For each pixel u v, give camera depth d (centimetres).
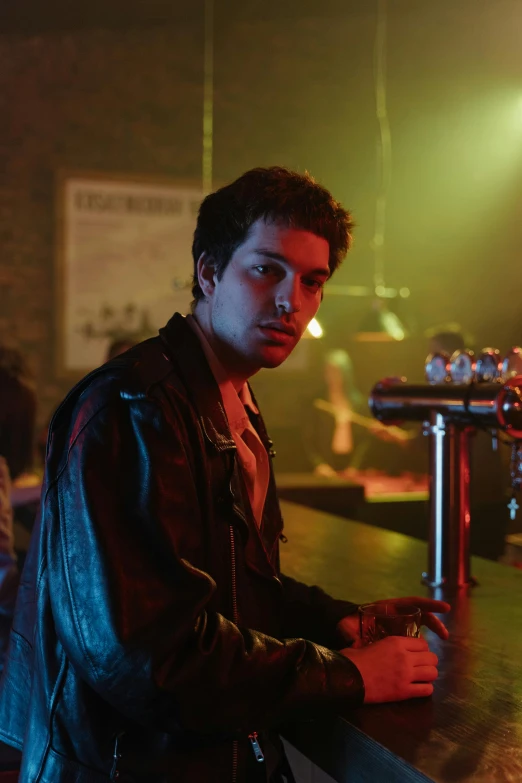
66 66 563
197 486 93
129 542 83
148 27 537
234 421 105
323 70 624
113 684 80
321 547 190
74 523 84
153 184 576
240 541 96
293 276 96
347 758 93
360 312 632
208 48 594
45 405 558
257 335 97
